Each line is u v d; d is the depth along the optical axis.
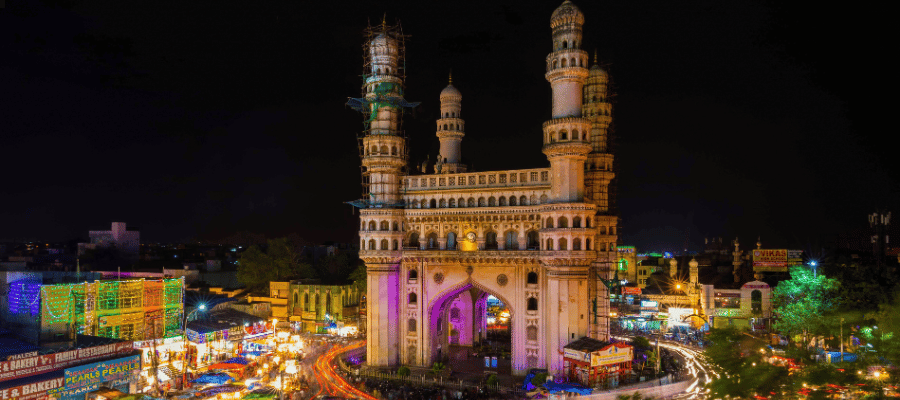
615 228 62.81
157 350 49.41
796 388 9.59
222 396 41.38
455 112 71.94
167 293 52.16
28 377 36.75
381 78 59.38
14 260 110.00
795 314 52.25
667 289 87.44
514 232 56.69
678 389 37.28
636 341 63.12
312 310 77.44
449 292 58.00
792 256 79.62
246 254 84.50
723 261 101.75
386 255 58.09
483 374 55.97
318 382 52.06
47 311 43.38
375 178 60.19
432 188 60.06
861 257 74.56
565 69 52.66
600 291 61.50
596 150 64.06
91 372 39.78
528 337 54.81
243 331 59.19
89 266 104.94
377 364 58.19
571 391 43.41
